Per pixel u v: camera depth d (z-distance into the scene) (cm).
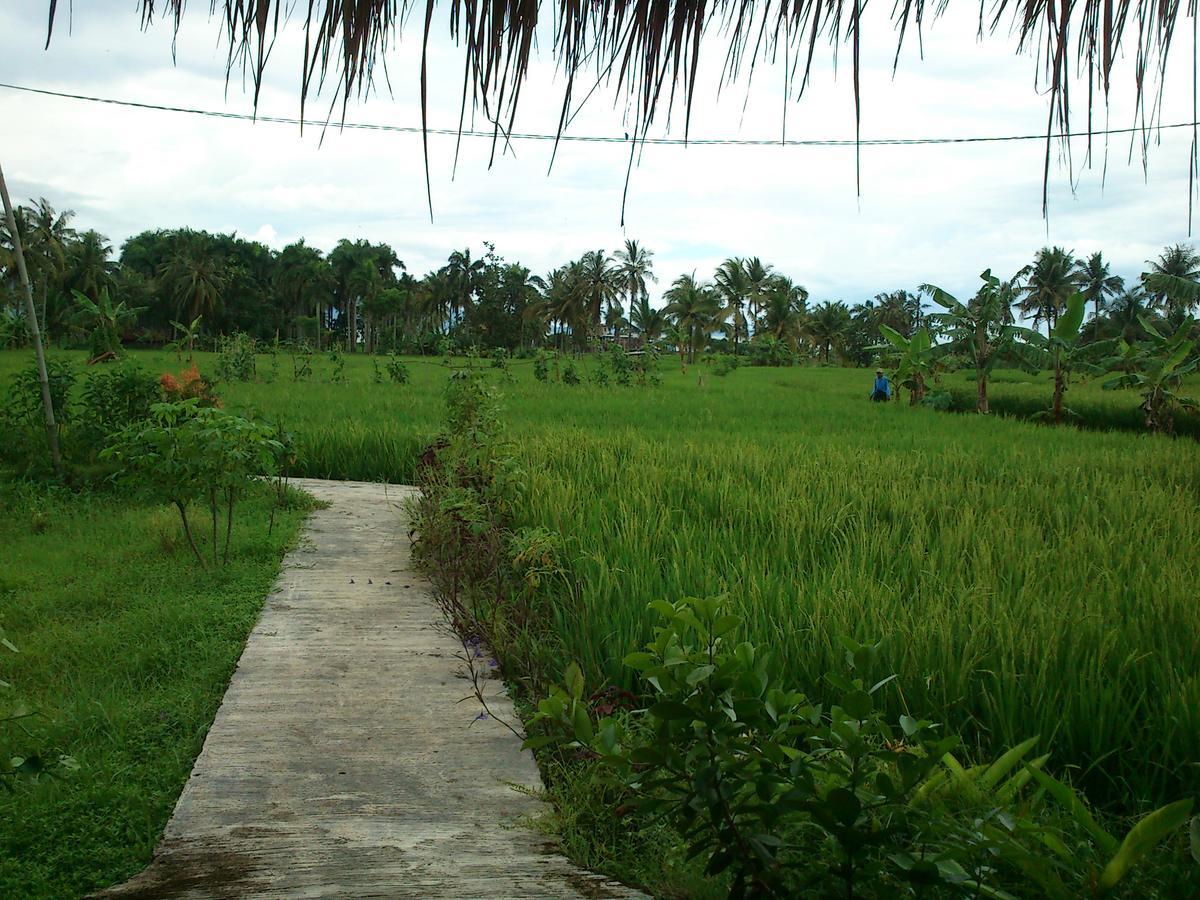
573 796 344
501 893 285
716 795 222
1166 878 278
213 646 524
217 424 688
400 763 383
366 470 1251
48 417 1019
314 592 650
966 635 449
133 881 290
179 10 108
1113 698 390
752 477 959
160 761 381
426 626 575
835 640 441
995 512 759
